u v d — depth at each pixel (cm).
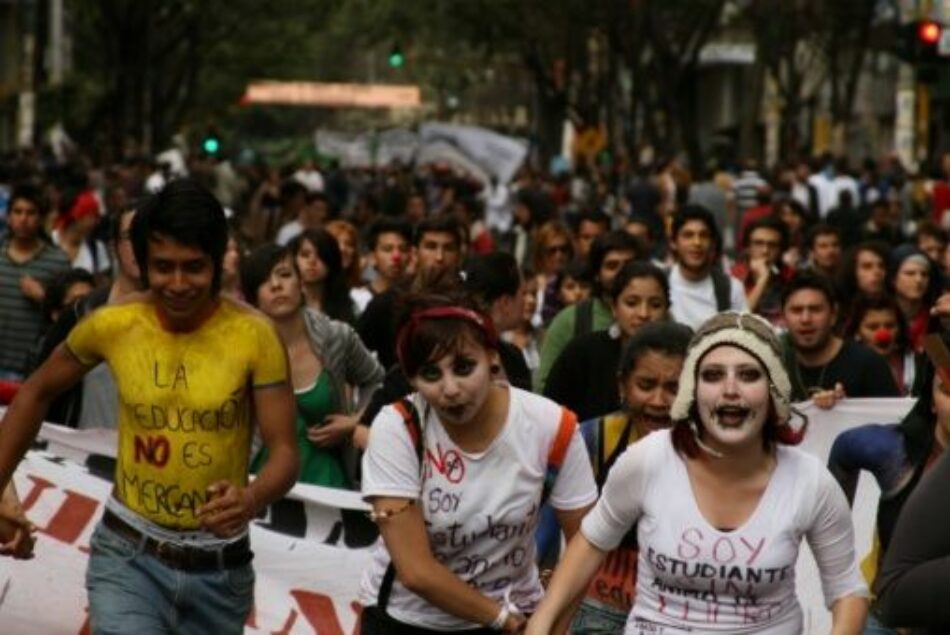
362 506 1045
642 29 5962
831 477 758
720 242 1631
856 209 3362
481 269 1070
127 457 848
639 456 760
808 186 4075
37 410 855
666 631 762
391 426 801
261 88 11469
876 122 7712
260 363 844
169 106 8025
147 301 848
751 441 748
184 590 849
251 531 1041
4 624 1011
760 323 745
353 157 8119
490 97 12075
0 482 859
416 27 7194
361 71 12638
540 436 801
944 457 631
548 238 1866
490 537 804
